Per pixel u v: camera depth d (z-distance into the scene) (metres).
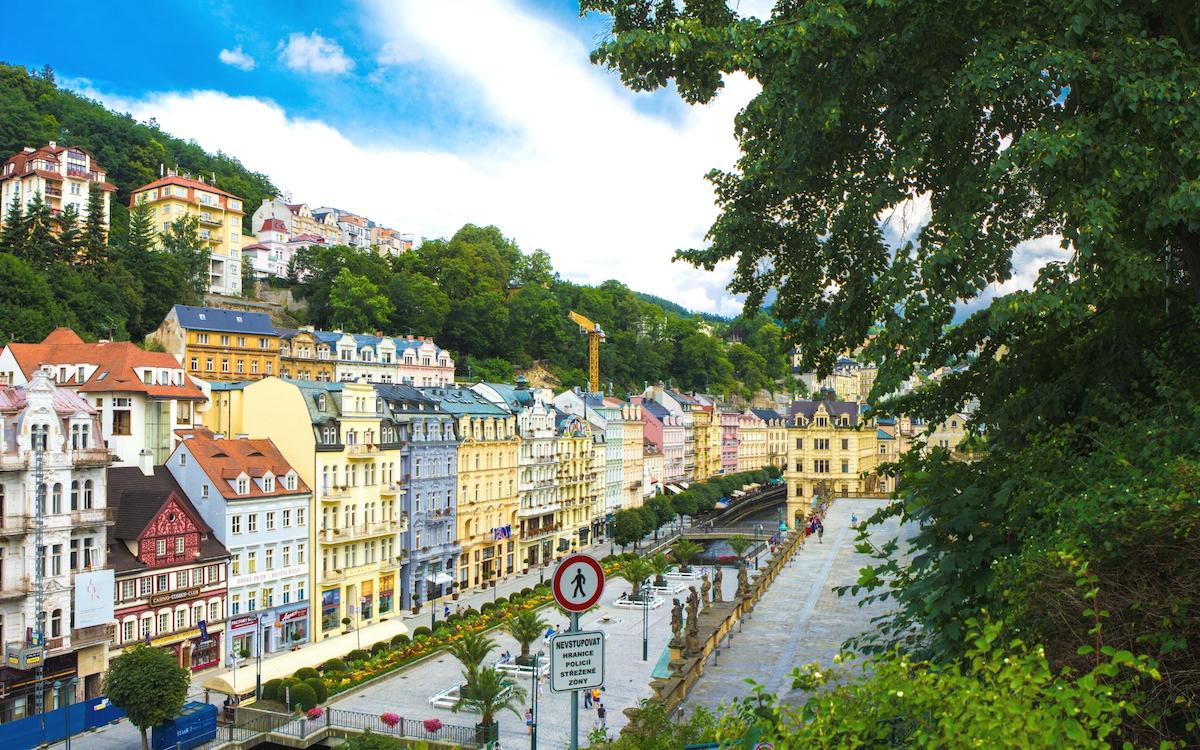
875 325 18.17
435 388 111.88
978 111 15.77
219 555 71.81
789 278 19.88
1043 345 18.44
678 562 117.56
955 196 15.81
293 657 64.88
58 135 195.50
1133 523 11.13
